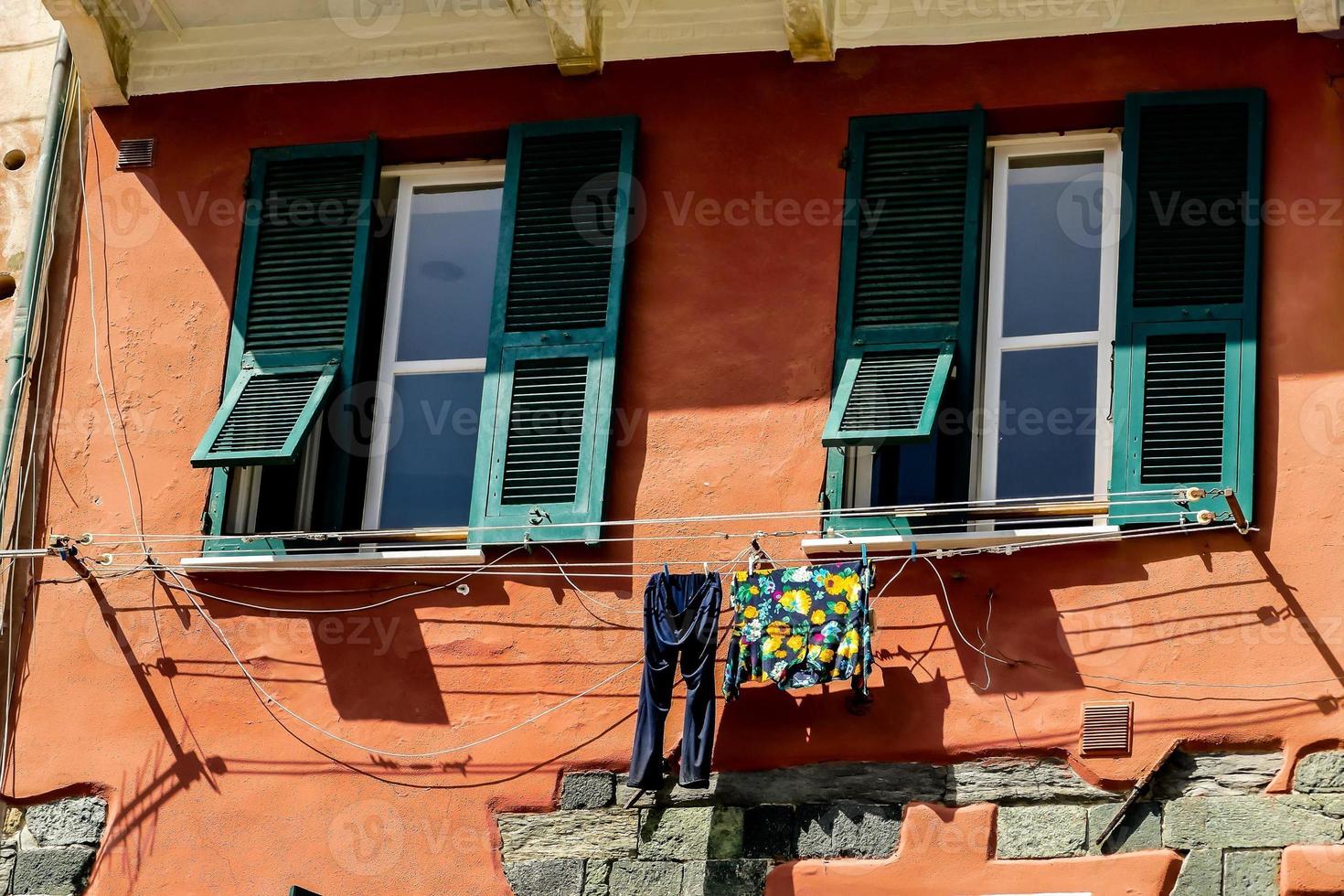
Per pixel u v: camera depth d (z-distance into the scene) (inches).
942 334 453.4
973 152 465.1
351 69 503.5
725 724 432.5
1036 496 447.5
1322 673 410.6
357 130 498.9
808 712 430.3
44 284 502.0
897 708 426.9
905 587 435.8
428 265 494.9
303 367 481.4
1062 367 456.8
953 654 428.8
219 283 494.6
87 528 480.1
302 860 443.2
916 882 414.3
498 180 498.3
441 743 445.7
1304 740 407.2
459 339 487.8
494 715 445.7
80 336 497.0
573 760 438.6
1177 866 404.5
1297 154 449.7
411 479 477.4
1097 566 427.8
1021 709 421.7
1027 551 432.1
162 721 459.8
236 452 462.9
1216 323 441.1
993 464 451.8
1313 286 439.2
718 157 478.0
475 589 455.5
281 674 458.0
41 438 489.7
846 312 458.6
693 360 463.8
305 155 498.9
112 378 491.5
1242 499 426.0
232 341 487.5
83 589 474.0
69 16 503.5
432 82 498.3
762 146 476.4
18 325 497.7
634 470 458.0
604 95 488.4
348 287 487.5
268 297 490.3
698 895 422.9
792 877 419.8
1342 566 417.4
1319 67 454.9
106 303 498.3
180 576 470.3
